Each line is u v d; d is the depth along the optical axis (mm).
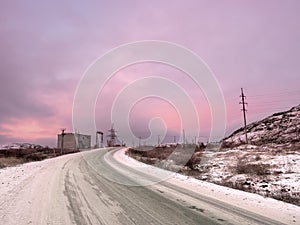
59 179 11461
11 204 6973
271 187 10383
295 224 5570
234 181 12086
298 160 17297
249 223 5609
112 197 8016
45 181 10891
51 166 17625
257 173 13672
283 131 43656
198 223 5590
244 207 6957
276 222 5691
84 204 7070
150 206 6988
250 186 10555
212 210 6625
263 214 6301
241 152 25094
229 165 17953
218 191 9195
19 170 15688
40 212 6238
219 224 5535
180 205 7133
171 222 5641
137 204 7191
